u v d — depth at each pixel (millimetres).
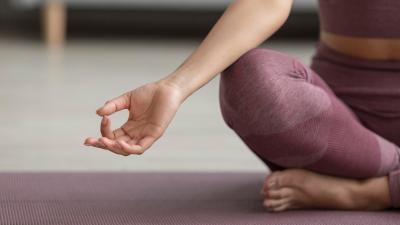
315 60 1508
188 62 1209
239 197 1459
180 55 4082
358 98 1415
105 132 1141
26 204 1354
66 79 3164
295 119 1228
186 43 4629
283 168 1367
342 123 1269
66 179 1562
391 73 1396
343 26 1404
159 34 5039
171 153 1943
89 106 2576
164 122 1146
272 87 1213
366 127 1424
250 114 1229
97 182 1547
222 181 1598
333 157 1281
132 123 1164
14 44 4391
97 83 3084
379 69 1398
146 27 5266
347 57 1424
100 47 4340
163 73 3408
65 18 4730
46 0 4422
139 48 4340
